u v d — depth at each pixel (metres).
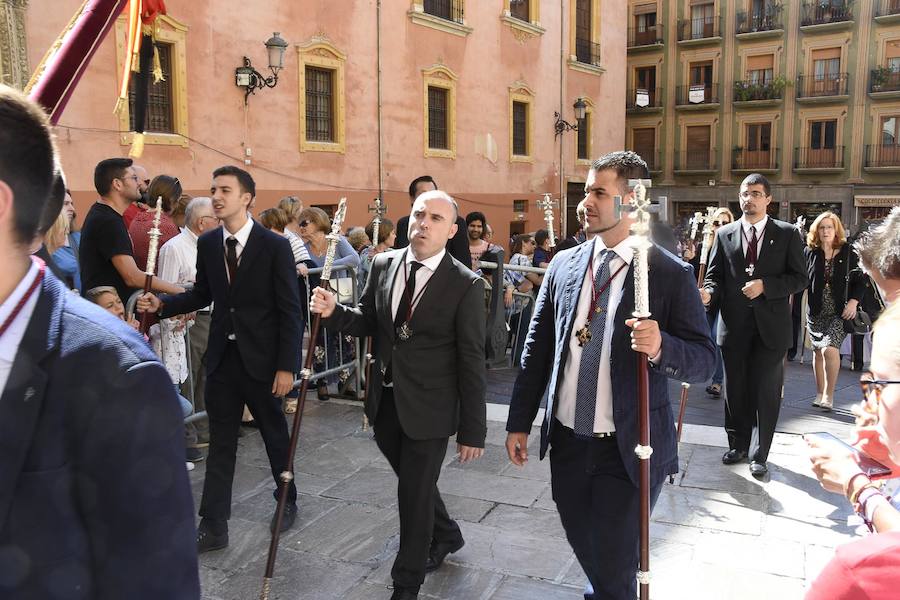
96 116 11.71
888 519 1.50
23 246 1.16
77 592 1.14
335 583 3.55
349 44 16.72
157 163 12.76
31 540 1.10
